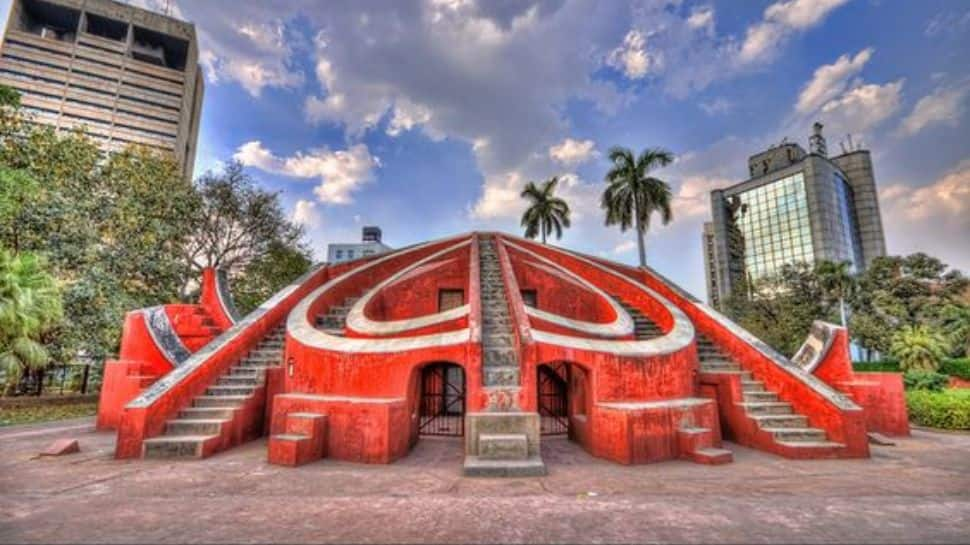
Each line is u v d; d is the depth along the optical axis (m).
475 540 3.69
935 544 3.63
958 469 6.61
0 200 12.80
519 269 14.30
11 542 3.62
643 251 28.78
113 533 3.83
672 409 7.37
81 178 16.98
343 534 3.81
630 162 29.89
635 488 5.39
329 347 8.16
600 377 7.65
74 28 72.19
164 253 19.53
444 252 15.08
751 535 3.81
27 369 14.54
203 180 22.42
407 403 7.54
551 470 6.35
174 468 6.35
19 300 11.77
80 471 6.16
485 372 7.96
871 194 71.00
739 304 36.12
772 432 7.86
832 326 11.20
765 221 69.69
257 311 11.24
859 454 7.41
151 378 10.27
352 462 6.78
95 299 15.68
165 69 72.19
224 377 9.14
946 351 28.62
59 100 66.00
